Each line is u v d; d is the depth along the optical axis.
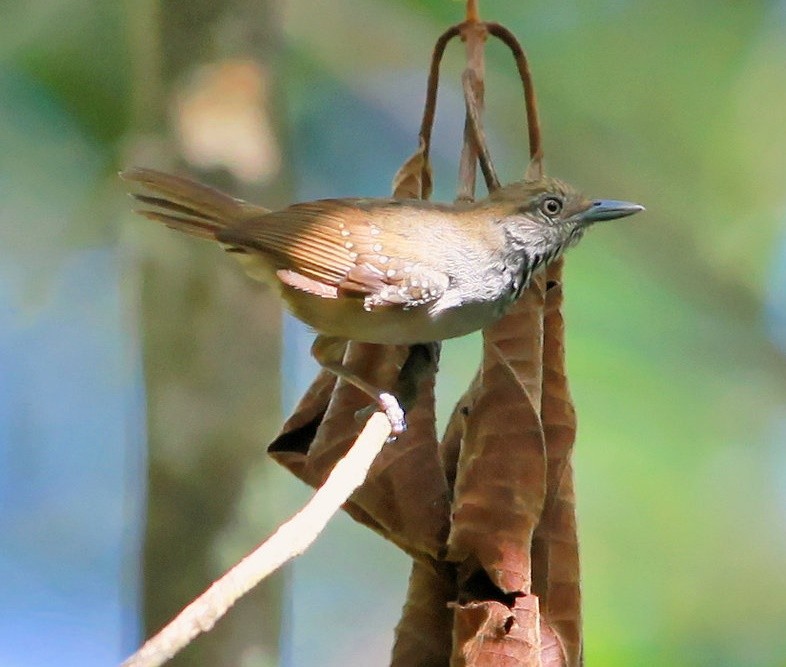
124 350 14.48
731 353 14.29
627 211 8.83
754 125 15.63
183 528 10.30
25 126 12.89
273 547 5.57
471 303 8.46
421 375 7.92
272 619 10.46
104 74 12.88
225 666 10.15
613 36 15.26
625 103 15.55
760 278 15.21
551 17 14.96
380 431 6.61
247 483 10.34
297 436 8.04
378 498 7.23
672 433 13.18
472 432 7.06
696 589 12.60
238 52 10.70
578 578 7.18
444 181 15.40
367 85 15.05
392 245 8.28
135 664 5.12
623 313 13.89
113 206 12.82
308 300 8.44
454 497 7.10
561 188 8.70
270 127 10.87
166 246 10.41
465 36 8.21
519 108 15.42
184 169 10.52
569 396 7.52
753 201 15.66
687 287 15.01
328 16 14.62
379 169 15.19
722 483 13.30
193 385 10.37
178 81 10.66
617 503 12.72
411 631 7.14
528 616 6.66
